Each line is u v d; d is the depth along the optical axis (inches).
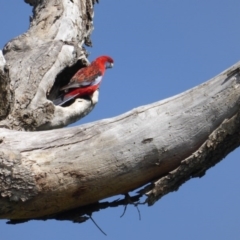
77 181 330.3
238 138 321.4
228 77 328.2
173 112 334.3
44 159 329.1
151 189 335.3
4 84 375.9
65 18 498.6
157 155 331.3
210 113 327.9
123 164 331.0
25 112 417.4
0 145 329.7
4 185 319.9
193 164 326.0
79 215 350.3
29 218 348.2
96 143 333.1
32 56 450.9
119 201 348.2
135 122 335.6
